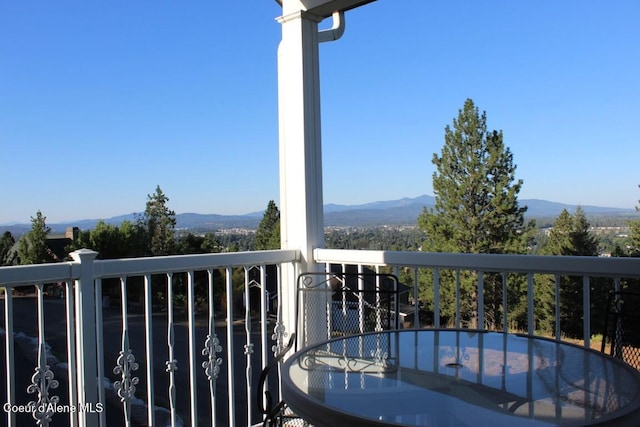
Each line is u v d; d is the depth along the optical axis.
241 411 5.73
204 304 8.25
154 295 8.76
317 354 1.76
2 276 1.94
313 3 3.14
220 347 2.71
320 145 3.31
